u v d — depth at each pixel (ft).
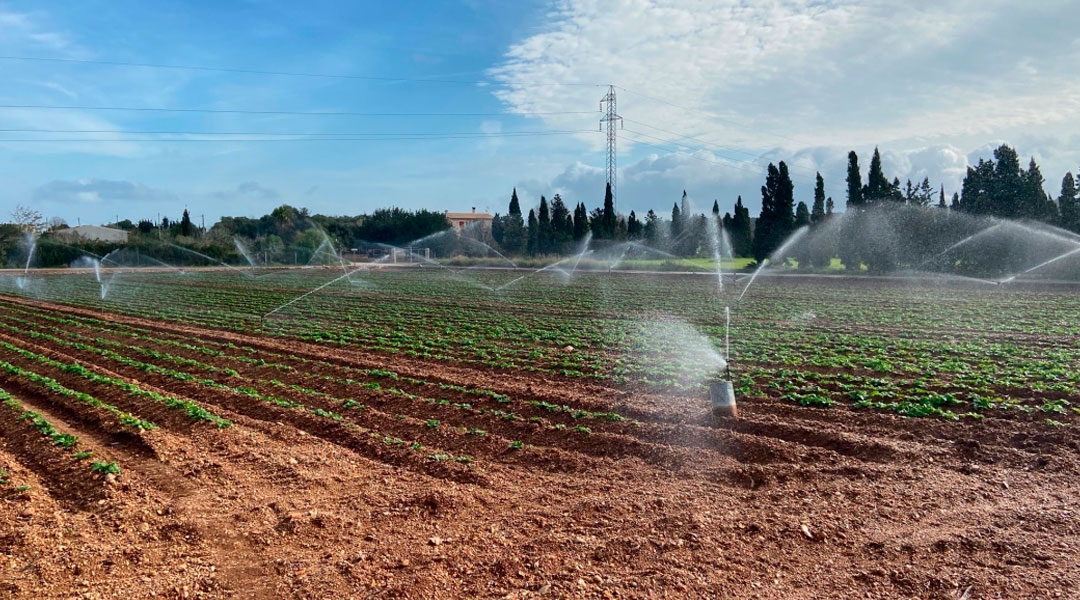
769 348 66.80
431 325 88.99
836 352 64.64
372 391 48.52
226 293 142.92
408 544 24.54
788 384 49.44
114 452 35.04
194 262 257.96
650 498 28.91
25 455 34.86
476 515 27.37
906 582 21.63
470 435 38.24
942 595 20.92
